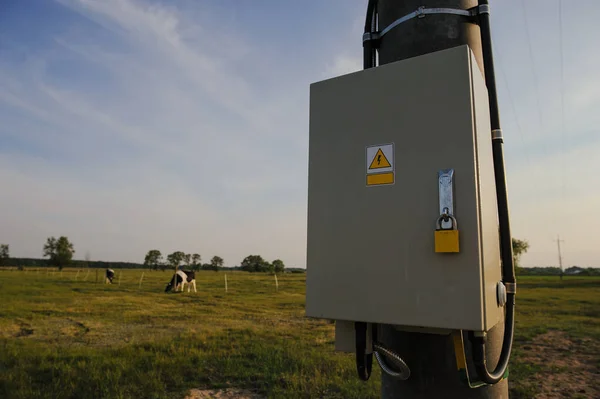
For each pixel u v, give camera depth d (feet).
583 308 49.29
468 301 4.67
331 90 5.98
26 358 21.83
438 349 5.75
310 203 5.90
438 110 5.13
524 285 110.42
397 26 6.56
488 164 5.58
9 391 16.51
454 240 4.72
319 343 27.32
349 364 20.84
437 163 5.04
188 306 52.70
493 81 5.99
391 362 6.01
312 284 5.70
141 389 17.02
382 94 5.55
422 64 5.31
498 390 5.78
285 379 18.37
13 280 98.89
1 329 33.06
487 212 5.20
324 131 5.95
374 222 5.37
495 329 5.97
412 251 5.06
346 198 5.62
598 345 26.45
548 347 26.18
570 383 18.62
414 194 5.14
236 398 16.67
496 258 5.54
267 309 50.11
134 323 37.58
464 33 6.28
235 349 24.95
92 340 28.99
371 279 5.30
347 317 5.40
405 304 5.03
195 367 20.67
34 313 41.96
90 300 56.75
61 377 18.30
